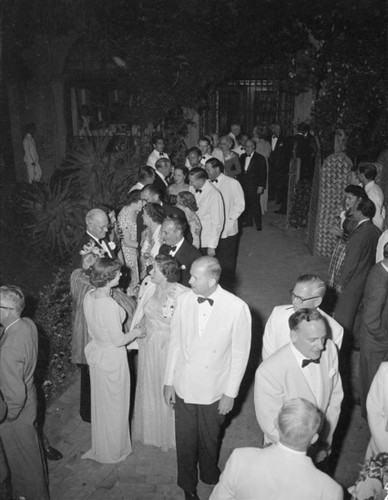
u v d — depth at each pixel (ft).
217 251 27.96
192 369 13.35
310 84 41.98
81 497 14.33
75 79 51.75
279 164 44.01
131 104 46.21
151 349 15.31
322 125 37.40
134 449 16.16
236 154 38.58
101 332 14.70
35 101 50.80
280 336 12.78
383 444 11.55
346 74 37.01
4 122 37.99
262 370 11.53
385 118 37.83
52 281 29.32
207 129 53.42
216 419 13.76
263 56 45.93
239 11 41.96
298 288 12.48
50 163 52.13
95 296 14.70
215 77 46.42
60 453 15.96
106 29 46.06
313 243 33.88
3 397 12.37
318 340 10.89
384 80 37.19
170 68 44.16
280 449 8.54
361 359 16.21
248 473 8.52
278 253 34.50
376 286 15.30
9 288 12.59
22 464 13.12
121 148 43.86
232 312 13.17
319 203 32.60
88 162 34.04
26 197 37.09
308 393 11.36
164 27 43.32
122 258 22.35
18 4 44.55
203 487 14.64
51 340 20.80
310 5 38.19
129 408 16.93
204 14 42.50
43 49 48.70
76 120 56.03
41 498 13.52
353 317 20.02
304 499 8.20
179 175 25.91
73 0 45.70
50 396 19.04
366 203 19.15
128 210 22.62
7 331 12.59
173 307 14.89
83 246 17.83
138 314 15.49
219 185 27.07
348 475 15.06
